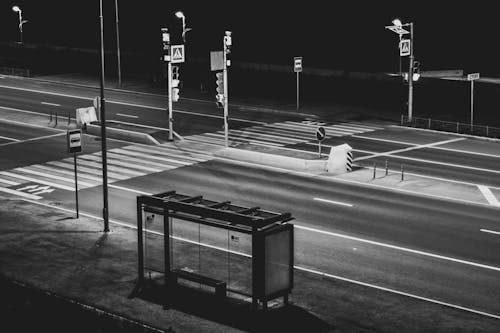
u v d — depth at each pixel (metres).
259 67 72.62
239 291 22.52
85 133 49.81
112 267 24.92
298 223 30.73
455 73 74.25
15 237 28.30
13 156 43.78
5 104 59.72
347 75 66.94
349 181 37.56
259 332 19.75
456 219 31.20
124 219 31.66
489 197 34.66
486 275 24.84
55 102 60.53
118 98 61.69
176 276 22.64
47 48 91.19
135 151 44.69
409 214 31.92
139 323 19.91
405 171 39.62
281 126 51.41
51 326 19.53
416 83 62.91
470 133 49.03
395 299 22.25
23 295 21.86
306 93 63.00
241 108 57.72
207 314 20.95
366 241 28.44
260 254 20.28
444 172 39.47
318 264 25.95
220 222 22.39
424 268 25.52
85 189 36.62
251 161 41.81
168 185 37.16
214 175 39.00
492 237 28.84
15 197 35.19
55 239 28.09
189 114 55.41
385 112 55.97
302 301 22.00
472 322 20.44
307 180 37.81
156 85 67.50
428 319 20.66
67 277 23.95
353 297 22.38
